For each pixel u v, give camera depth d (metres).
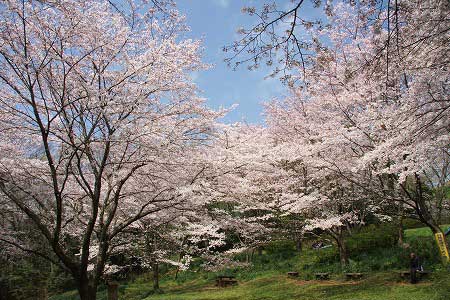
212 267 11.52
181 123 8.46
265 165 9.88
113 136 7.65
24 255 11.48
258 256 21.70
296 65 5.32
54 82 7.13
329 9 5.28
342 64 11.84
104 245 8.04
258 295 13.49
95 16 7.35
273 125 19.27
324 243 20.39
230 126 12.32
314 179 15.20
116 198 8.33
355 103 12.58
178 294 15.23
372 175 12.17
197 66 8.45
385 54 6.71
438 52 7.24
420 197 11.41
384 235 17.52
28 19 6.48
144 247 13.08
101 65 7.95
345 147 12.91
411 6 5.98
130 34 7.84
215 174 9.40
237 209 14.82
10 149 8.38
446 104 7.90
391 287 11.72
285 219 15.93
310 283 14.39
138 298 15.23
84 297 7.44
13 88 6.78
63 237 10.99
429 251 14.28
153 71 7.73
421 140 8.38
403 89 10.98
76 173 9.23
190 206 9.15
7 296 13.19
